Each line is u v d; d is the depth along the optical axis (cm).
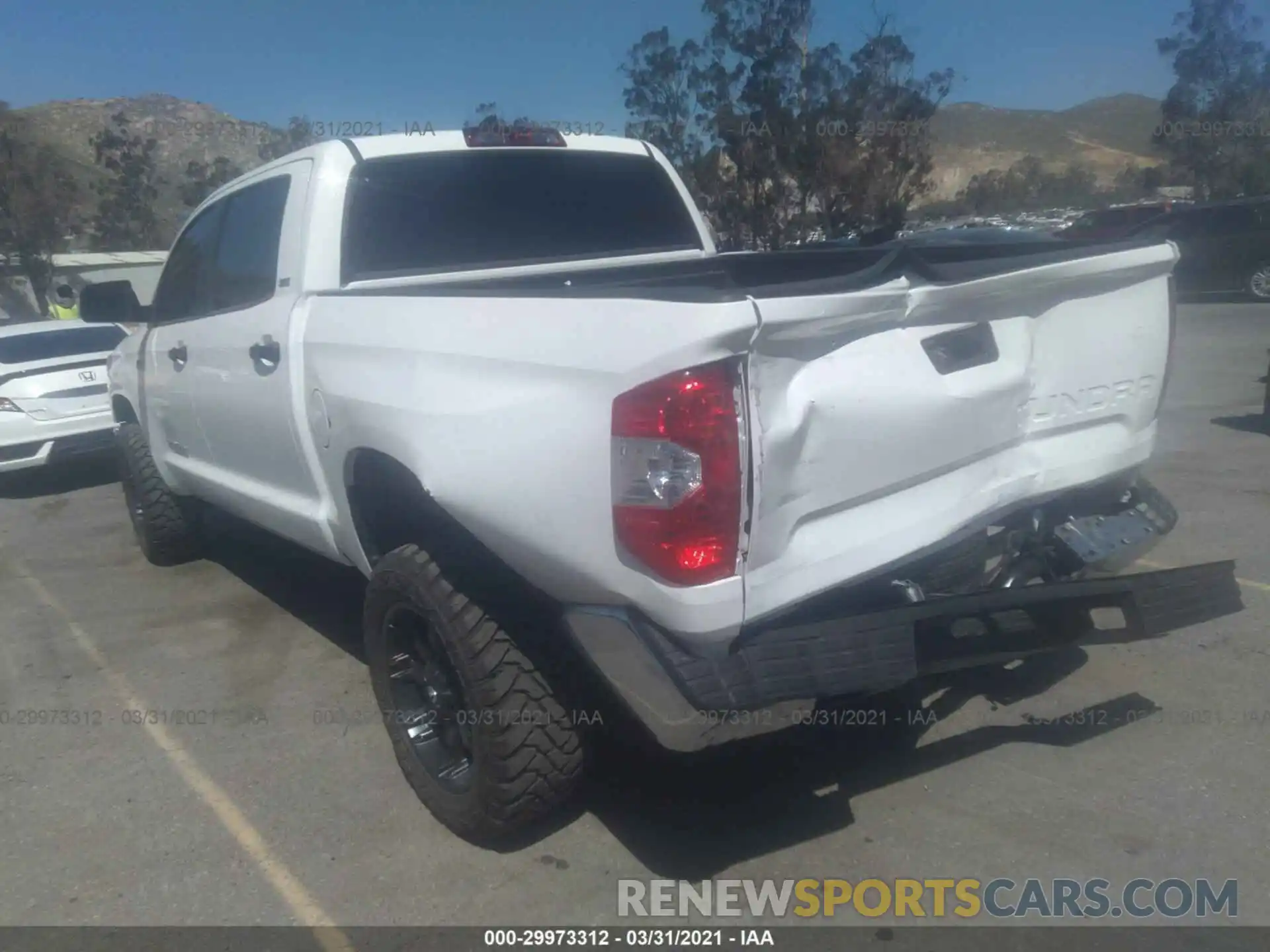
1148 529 370
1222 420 912
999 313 320
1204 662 438
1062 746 381
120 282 573
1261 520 616
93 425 926
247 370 440
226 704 457
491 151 462
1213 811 339
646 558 269
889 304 285
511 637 319
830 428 280
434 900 319
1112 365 353
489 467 300
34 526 809
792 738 397
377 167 432
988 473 326
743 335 256
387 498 373
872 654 287
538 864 333
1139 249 348
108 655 521
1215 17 3447
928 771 371
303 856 344
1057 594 313
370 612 367
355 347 362
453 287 372
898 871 320
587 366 276
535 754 321
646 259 491
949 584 324
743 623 273
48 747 427
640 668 279
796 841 337
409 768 365
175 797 384
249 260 466
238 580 626
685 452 259
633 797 366
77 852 353
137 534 675
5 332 1029
